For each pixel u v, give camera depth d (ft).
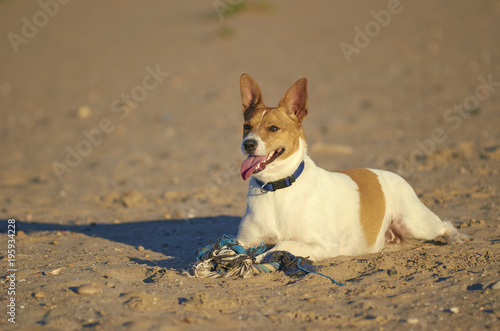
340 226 22.22
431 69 73.36
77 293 18.13
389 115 57.98
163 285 19.29
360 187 23.13
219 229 29.17
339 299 17.61
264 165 20.66
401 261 20.89
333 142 50.96
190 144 54.95
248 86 22.41
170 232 28.99
